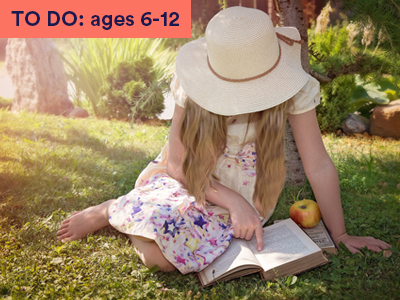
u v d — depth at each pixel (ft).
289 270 6.61
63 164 12.19
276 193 7.67
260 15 5.98
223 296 6.26
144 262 6.99
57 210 9.14
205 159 7.03
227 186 7.75
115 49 23.47
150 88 10.67
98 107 22.88
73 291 6.34
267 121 6.81
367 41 9.24
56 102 22.62
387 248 7.25
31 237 8.02
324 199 7.29
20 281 6.56
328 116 18.15
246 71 5.96
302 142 7.10
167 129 18.38
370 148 14.71
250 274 6.90
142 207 6.99
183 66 6.70
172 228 6.74
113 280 6.67
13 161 12.14
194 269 6.66
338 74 10.70
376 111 18.11
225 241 7.00
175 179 7.66
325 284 6.47
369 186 10.75
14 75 22.67
